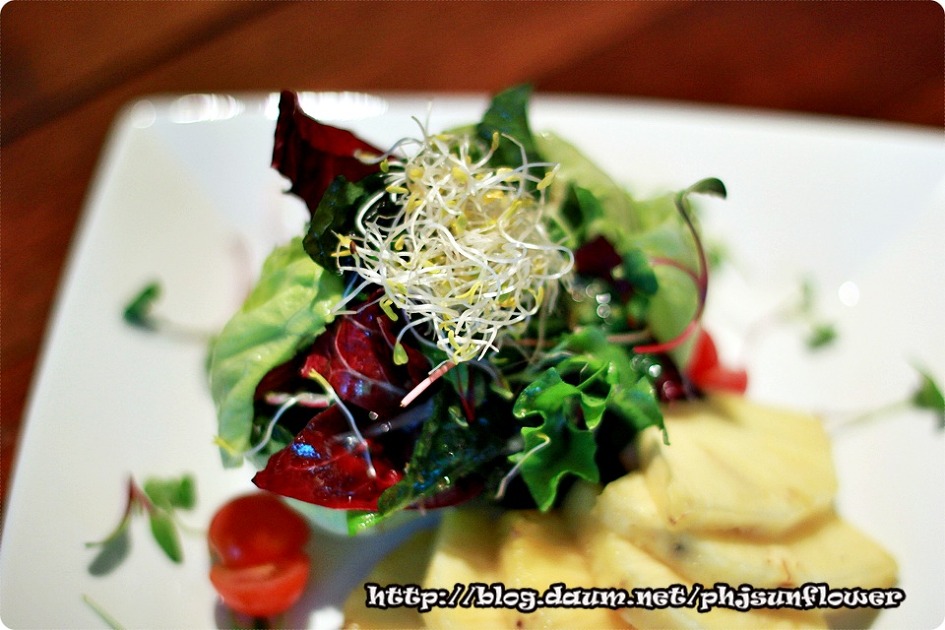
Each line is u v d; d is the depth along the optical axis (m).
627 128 0.37
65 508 0.30
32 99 0.40
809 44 0.42
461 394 0.28
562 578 0.28
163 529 0.30
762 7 0.43
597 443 0.30
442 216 0.28
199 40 0.42
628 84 0.41
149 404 0.32
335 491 0.28
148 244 0.35
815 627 0.28
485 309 0.28
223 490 0.31
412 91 0.41
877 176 0.36
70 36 0.42
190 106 0.37
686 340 0.31
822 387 0.34
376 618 0.28
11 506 0.30
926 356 0.33
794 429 0.31
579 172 0.32
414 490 0.28
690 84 0.41
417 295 0.28
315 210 0.30
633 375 0.28
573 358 0.28
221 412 0.29
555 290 0.29
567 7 0.43
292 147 0.30
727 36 0.42
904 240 0.35
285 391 0.29
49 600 0.29
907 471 0.31
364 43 0.42
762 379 0.34
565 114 0.38
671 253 0.31
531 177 0.29
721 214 0.36
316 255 0.28
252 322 0.29
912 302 0.34
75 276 0.34
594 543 0.28
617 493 0.28
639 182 0.37
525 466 0.28
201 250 0.35
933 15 0.43
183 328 0.34
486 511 0.30
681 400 0.31
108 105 0.40
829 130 0.37
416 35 0.42
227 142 0.36
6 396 0.34
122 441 0.32
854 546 0.29
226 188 0.36
